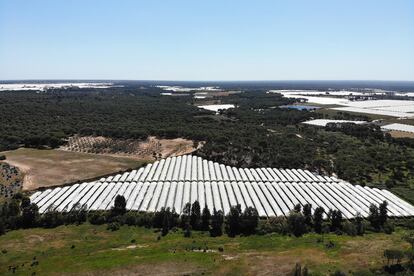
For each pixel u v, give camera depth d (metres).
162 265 83.94
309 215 113.00
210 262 85.94
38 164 173.88
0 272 81.25
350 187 146.38
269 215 117.69
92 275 79.50
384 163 178.62
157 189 137.75
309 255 91.00
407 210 123.75
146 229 108.50
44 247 95.38
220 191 137.25
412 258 86.94
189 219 111.19
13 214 113.38
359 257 90.31
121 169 168.50
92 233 105.00
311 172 168.88
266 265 85.00
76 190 137.62
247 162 180.12
